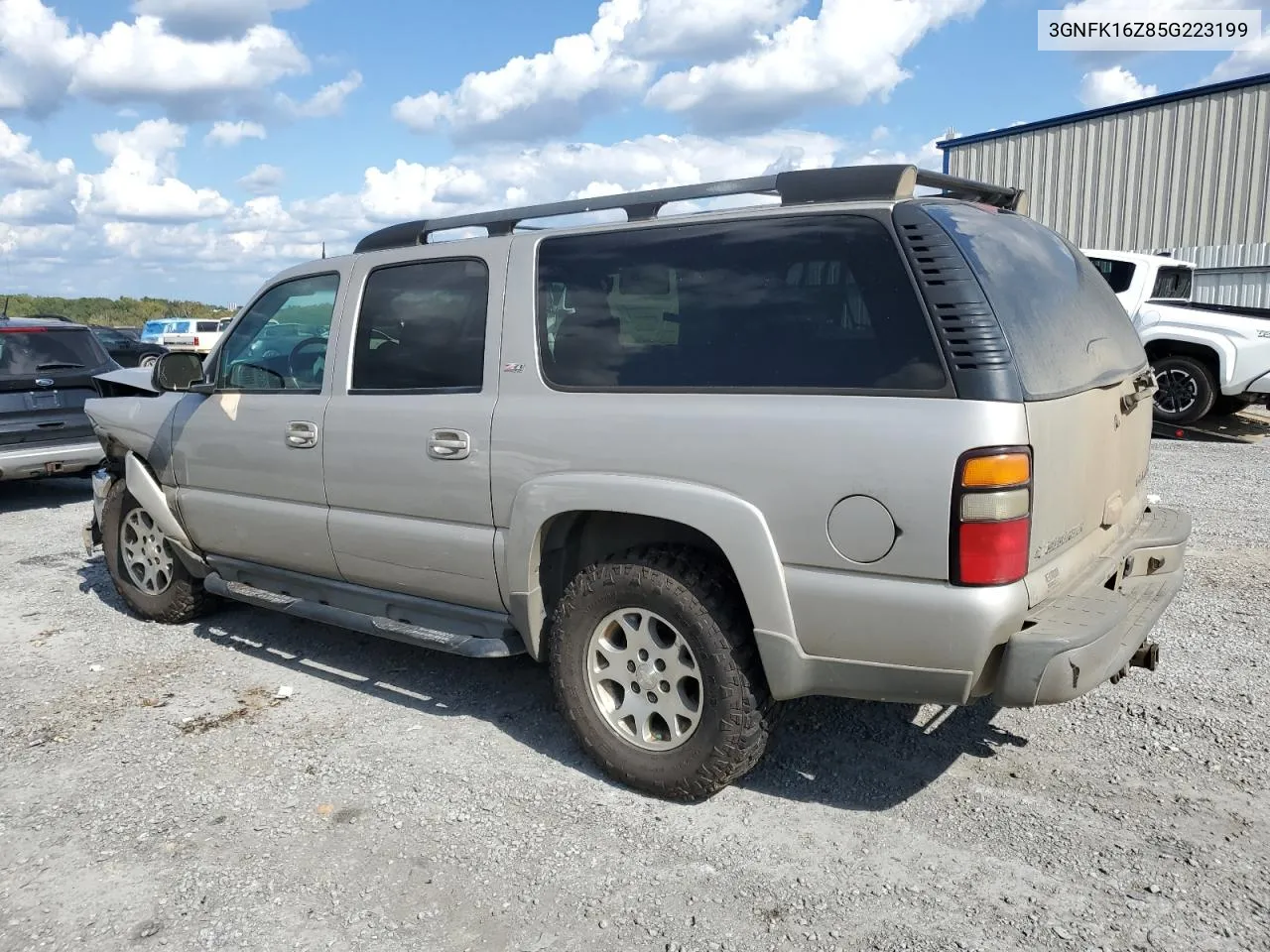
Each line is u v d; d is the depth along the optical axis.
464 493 3.76
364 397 4.12
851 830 3.19
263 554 4.70
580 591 3.48
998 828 3.16
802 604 2.98
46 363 8.85
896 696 2.96
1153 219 19.97
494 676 4.61
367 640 5.18
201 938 2.73
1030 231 3.53
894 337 2.86
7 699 4.48
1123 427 3.51
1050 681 2.75
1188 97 19.17
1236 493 8.00
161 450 5.06
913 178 3.06
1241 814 3.20
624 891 2.90
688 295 3.29
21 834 3.30
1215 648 4.63
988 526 2.69
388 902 2.87
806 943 2.64
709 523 3.10
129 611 5.79
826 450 2.89
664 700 3.37
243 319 4.80
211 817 3.38
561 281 3.61
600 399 3.40
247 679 4.65
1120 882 2.86
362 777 3.63
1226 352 10.68
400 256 4.12
